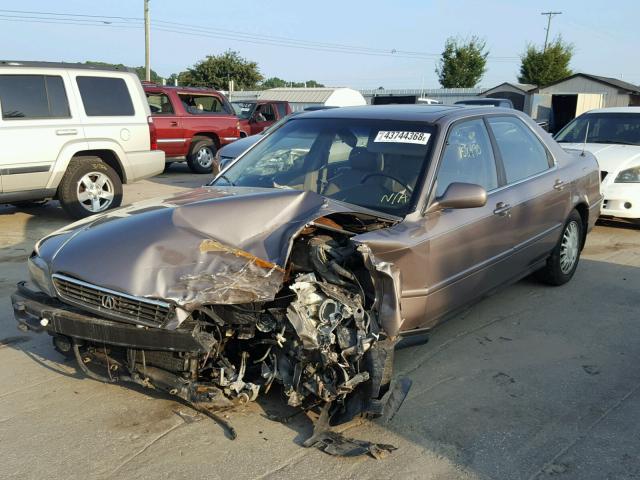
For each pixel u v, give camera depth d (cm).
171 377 310
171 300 288
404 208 373
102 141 850
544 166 528
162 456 301
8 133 757
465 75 5044
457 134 425
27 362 402
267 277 299
